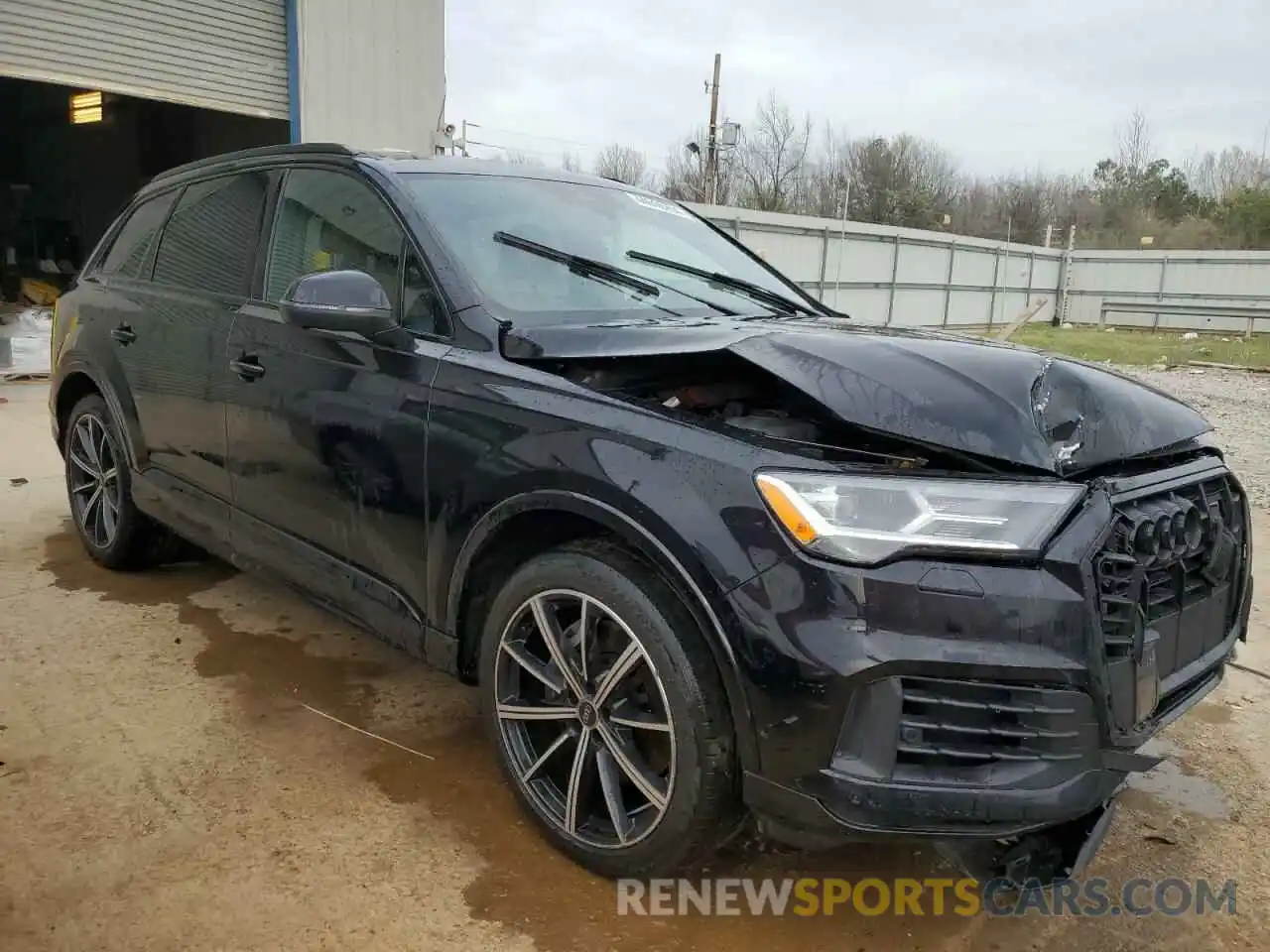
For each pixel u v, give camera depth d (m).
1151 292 35.22
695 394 2.61
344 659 3.60
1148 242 37.59
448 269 2.82
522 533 2.57
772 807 2.06
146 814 2.58
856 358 2.29
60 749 2.89
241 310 3.43
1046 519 1.99
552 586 2.40
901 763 1.98
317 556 3.11
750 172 44.28
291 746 2.97
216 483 3.53
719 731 2.14
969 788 1.95
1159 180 58.41
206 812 2.60
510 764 2.57
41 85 16.28
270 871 2.38
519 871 2.43
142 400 3.90
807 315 3.41
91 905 2.22
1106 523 2.05
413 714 3.21
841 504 1.99
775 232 24.92
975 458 2.05
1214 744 3.30
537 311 2.82
